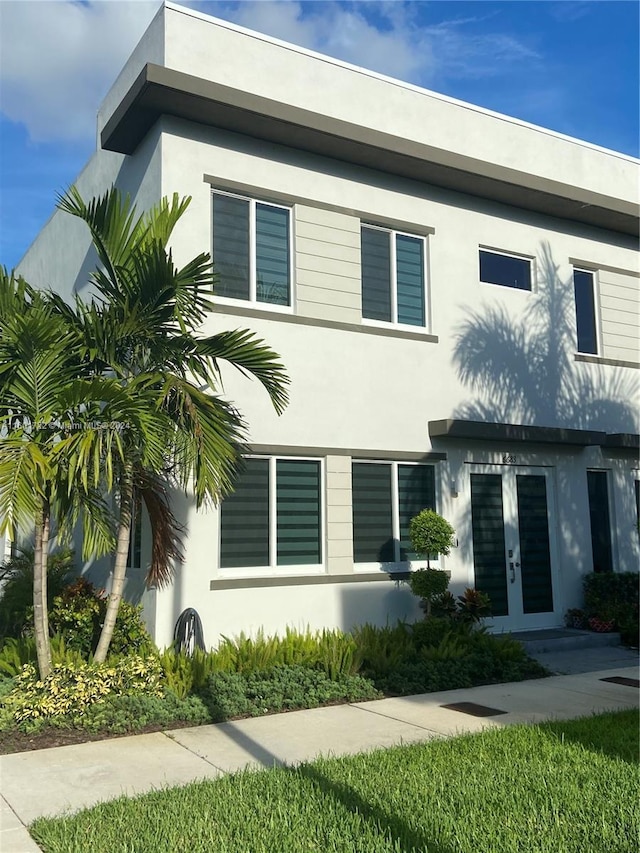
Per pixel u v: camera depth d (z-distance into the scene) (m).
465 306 13.43
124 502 8.75
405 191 13.01
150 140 11.29
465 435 12.45
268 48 11.68
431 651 10.33
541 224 14.62
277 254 11.78
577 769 6.26
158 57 11.09
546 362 14.25
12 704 7.81
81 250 14.84
